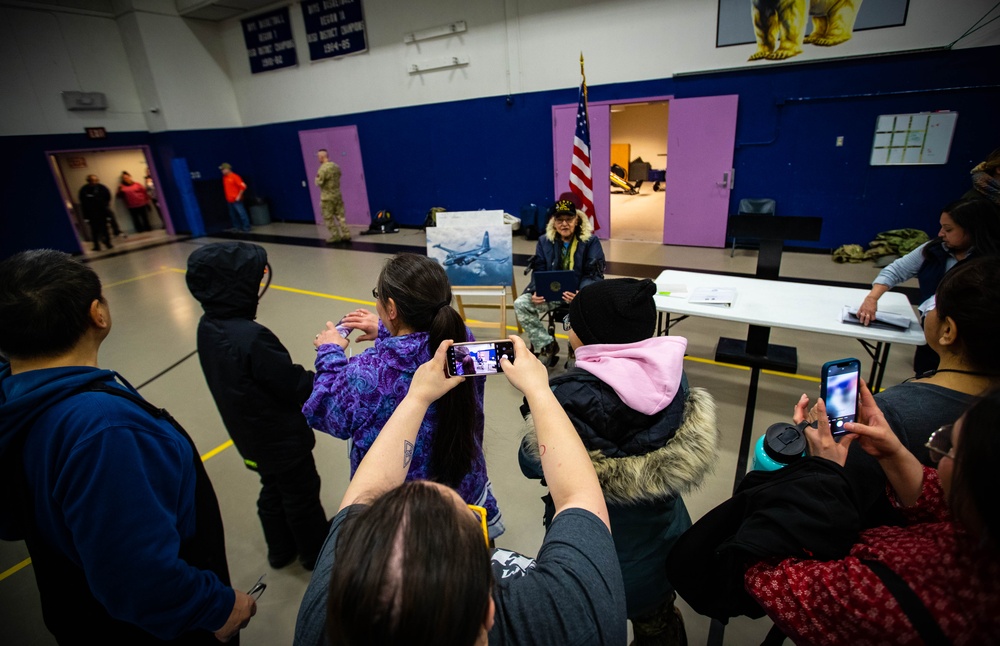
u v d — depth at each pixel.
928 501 0.86
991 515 0.52
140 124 10.20
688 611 1.89
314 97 9.85
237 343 1.65
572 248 3.61
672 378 1.04
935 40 5.18
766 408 3.16
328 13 8.92
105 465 0.86
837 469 0.85
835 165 6.02
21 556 2.41
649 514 1.12
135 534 0.87
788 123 6.11
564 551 0.60
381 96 9.07
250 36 10.04
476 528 0.50
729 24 6.06
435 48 8.20
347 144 9.84
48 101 8.89
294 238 9.69
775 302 3.03
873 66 5.51
